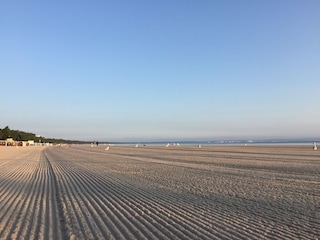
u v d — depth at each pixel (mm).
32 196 13250
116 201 11938
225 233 7688
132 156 43000
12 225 8648
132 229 8117
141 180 18078
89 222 8859
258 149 60406
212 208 10586
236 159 33750
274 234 7582
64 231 8039
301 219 9039
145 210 10336
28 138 159000
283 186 15297
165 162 31328
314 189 14344
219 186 15477
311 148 62594
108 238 7371
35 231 8055
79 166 28453
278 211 10086
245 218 9195
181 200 12031
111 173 22062
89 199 12406
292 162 29031
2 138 136625
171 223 8664
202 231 7871
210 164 28234
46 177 20188
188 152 51781
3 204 11562
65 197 12914
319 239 7160
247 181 17172
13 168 26781
